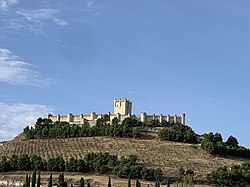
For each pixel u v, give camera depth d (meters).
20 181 195.62
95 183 196.62
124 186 192.12
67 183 189.25
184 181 176.75
